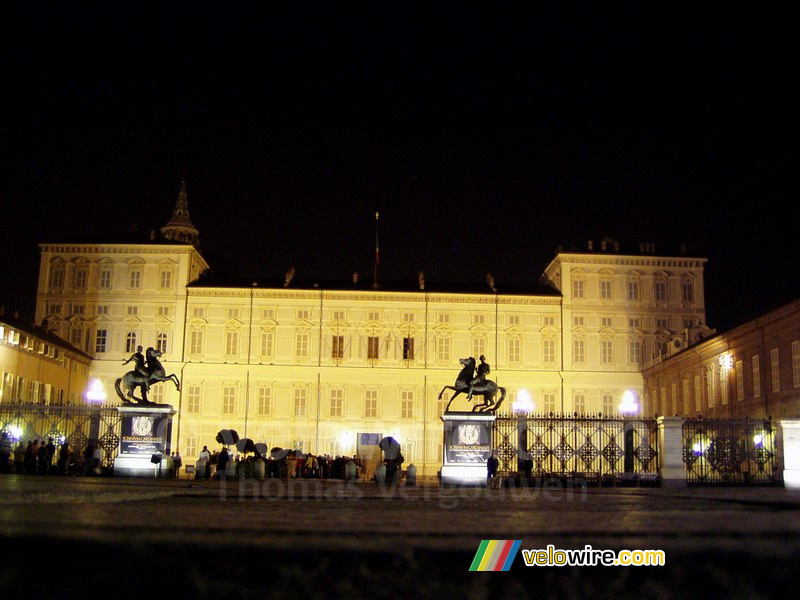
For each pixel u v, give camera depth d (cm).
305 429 9138
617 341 9406
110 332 9306
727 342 7169
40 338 7731
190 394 9150
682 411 8306
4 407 4359
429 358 9300
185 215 10925
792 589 789
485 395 3816
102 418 4334
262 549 863
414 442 9150
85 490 2191
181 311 9281
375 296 9362
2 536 880
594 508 1767
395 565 841
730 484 4228
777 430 4216
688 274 9531
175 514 1345
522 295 9406
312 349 9275
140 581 789
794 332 5916
